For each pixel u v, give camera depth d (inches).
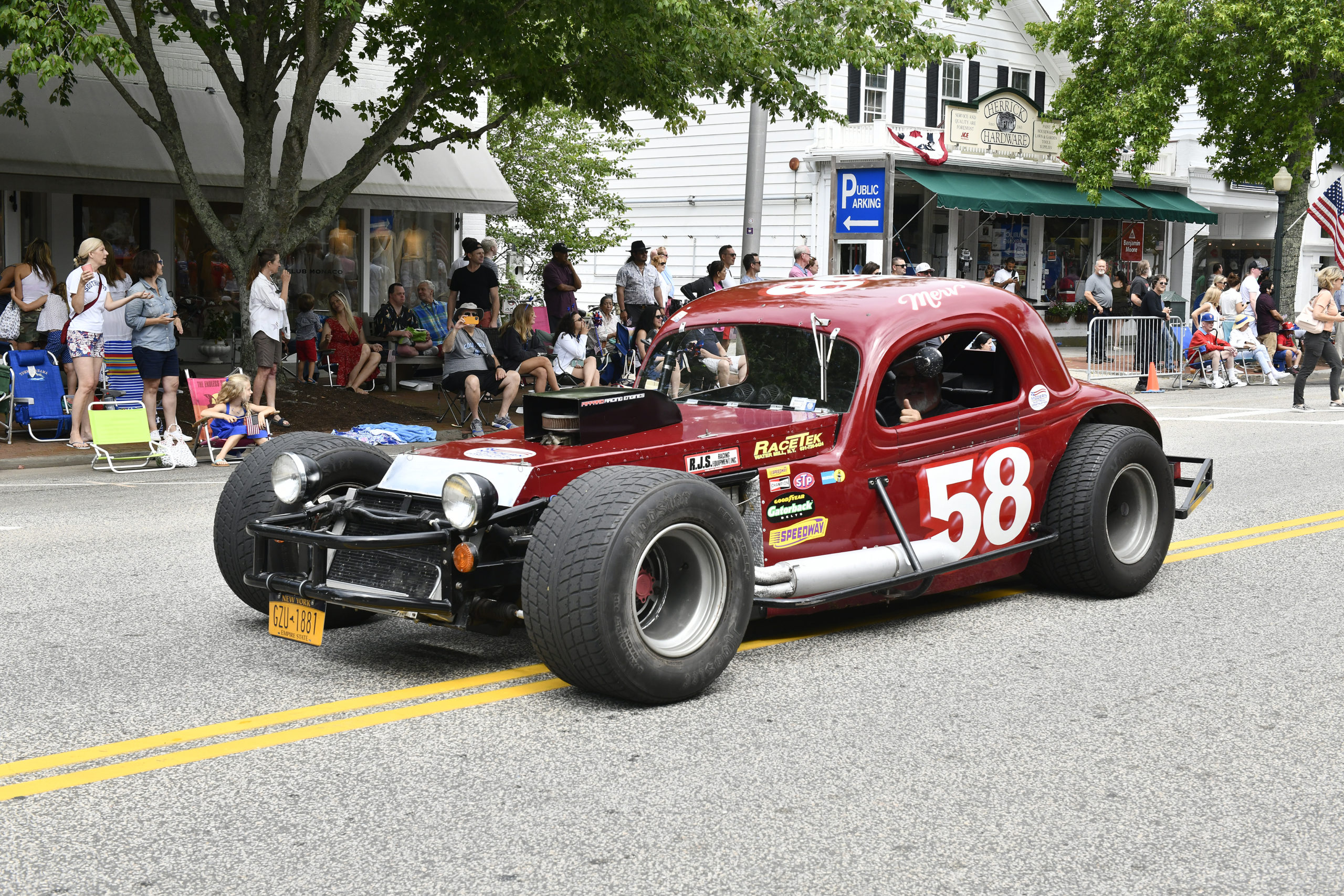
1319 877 137.6
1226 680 208.4
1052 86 1279.5
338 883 134.4
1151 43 1042.1
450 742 176.7
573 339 608.1
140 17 543.8
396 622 243.8
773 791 159.8
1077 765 169.9
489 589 197.0
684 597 197.5
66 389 548.1
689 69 589.6
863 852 142.6
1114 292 1051.3
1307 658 221.6
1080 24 1075.3
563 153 1114.7
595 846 143.7
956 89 1183.6
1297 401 690.2
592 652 182.7
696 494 191.8
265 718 186.4
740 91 594.6
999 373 260.5
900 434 233.9
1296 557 305.6
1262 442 529.7
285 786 161.0
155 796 157.6
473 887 133.7
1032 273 1229.7
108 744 175.3
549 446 211.3
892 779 163.9
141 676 206.8
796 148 1079.6
